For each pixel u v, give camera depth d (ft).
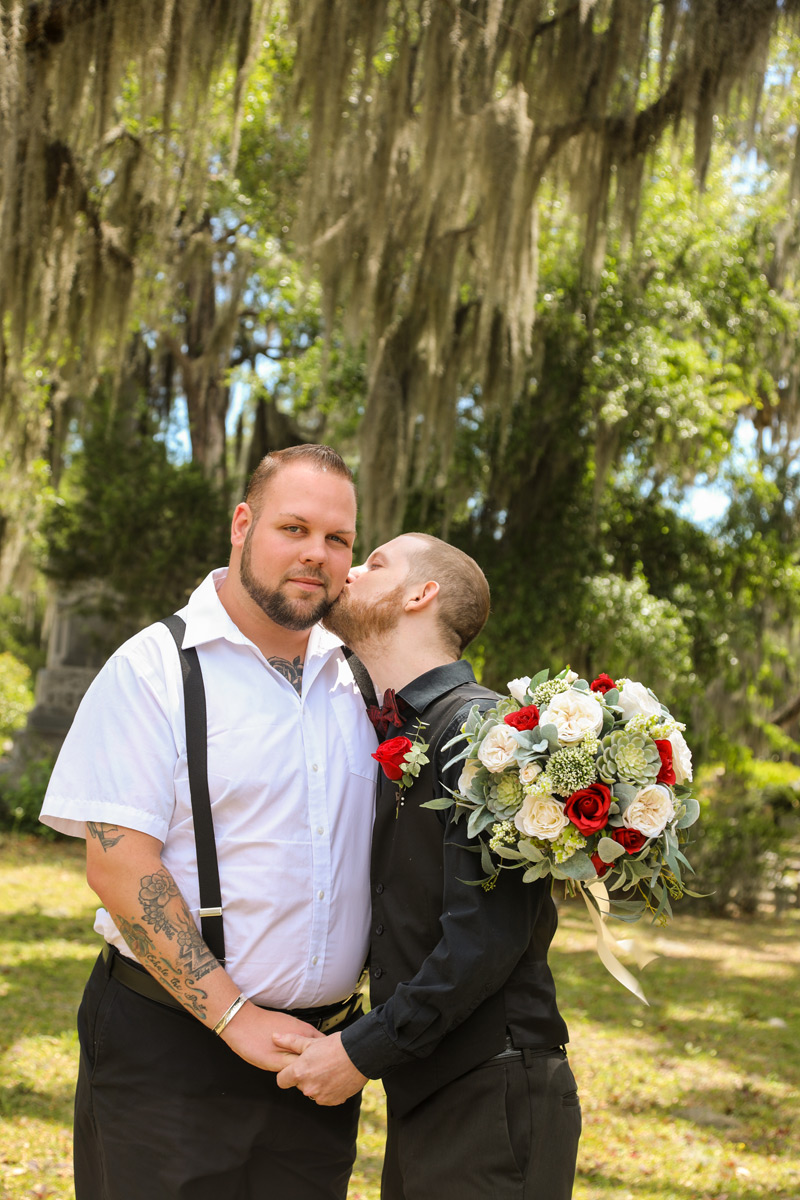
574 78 25.66
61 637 52.44
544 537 40.27
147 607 46.11
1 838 39.50
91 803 5.93
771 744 53.47
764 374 49.98
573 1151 6.08
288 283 46.83
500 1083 5.83
